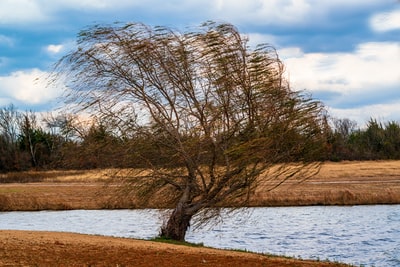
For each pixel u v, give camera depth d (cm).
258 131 2553
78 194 5625
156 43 2562
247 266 1764
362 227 3925
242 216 4294
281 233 3659
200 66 2569
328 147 2728
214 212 2739
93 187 6094
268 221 4197
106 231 3647
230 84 2544
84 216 4512
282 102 2580
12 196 5481
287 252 3025
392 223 4094
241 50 2569
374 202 5338
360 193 5559
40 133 7906
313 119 2633
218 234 3612
